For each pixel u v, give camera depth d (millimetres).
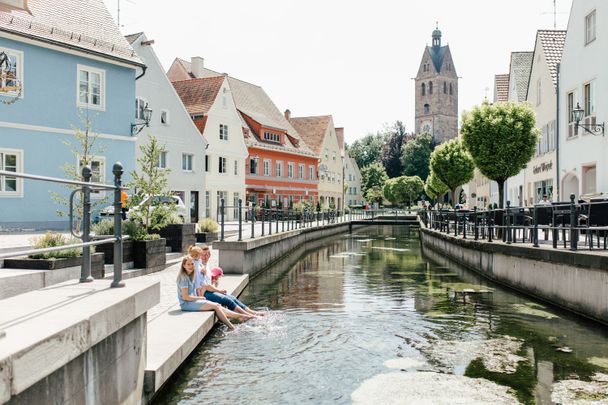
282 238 23016
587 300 10297
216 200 42969
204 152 38062
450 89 126938
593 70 21984
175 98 35312
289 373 6980
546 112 29109
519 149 22281
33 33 20781
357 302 12273
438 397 6129
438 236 26797
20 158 20500
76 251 9438
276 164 56250
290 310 11242
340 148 83500
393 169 104750
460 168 48406
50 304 4574
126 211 15000
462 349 8180
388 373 6996
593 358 7695
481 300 12555
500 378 6816
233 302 10172
